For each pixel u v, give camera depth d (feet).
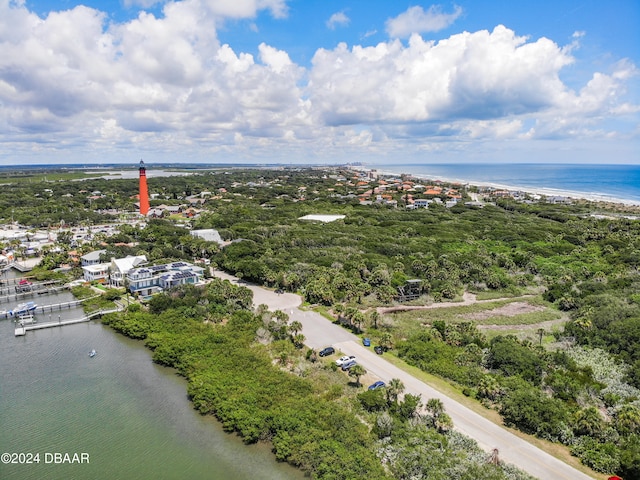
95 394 206.08
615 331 256.93
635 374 214.07
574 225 625.41
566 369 223.30
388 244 471.21
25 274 417.49
